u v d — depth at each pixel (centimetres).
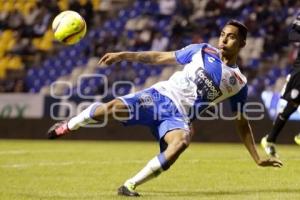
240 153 3488
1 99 5328
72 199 1781
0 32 6419
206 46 1873
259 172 2448
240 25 1838
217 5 6091
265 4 5981
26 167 2700
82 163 2873
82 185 2125
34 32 6362
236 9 6025
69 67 6041
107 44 6112
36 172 2516
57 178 2322
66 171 2548
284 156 3175
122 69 5650
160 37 6059
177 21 6106
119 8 6412
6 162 2947
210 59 1850
